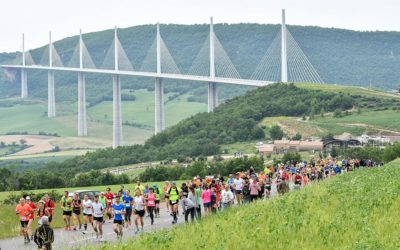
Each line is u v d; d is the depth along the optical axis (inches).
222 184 2292.1
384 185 2012.8
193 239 1269.7
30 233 1894.7
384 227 1211.9
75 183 5634.8
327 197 1811.0
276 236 1187.9
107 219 2541.8
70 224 2381.9
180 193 2292.1
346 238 1135.0
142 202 1971.0
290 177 3299.7
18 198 3267.7
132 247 1283.2
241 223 1440.7
